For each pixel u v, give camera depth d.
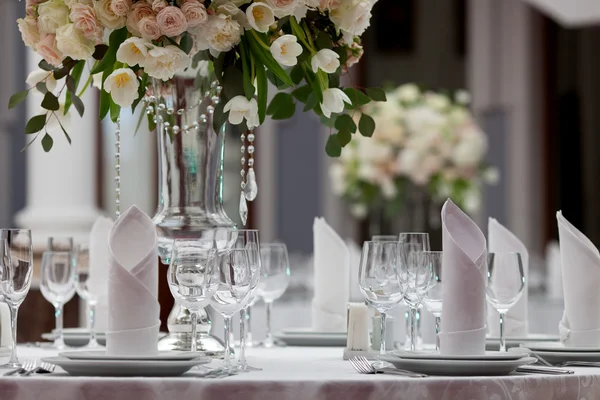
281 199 10.65
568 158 10.59
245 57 2.58
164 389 1.95
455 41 10.95
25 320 5.09
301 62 2.65
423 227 6.45
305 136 10.69
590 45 10.51
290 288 6.80
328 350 3.08
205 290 2.25
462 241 2.35
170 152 2.65
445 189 6.29
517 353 2.25
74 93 2.63
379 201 6.47
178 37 2.51
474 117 10.79
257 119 2.56
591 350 2.55
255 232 2.38
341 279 3.42
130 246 2.25
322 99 2.63
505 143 10.70
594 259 2.72
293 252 10.64
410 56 11.03
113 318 2.21
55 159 6.73
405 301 2.55
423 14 11.01
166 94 2.64
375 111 6.45
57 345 3.11
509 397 2.06
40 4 2.58
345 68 2.83
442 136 6.29
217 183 2.69
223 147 2.71
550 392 2.14
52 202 6.74
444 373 2.14
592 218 10.55
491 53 10.68
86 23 2.48
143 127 9.23
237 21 2.54
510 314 3.26
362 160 6.37
